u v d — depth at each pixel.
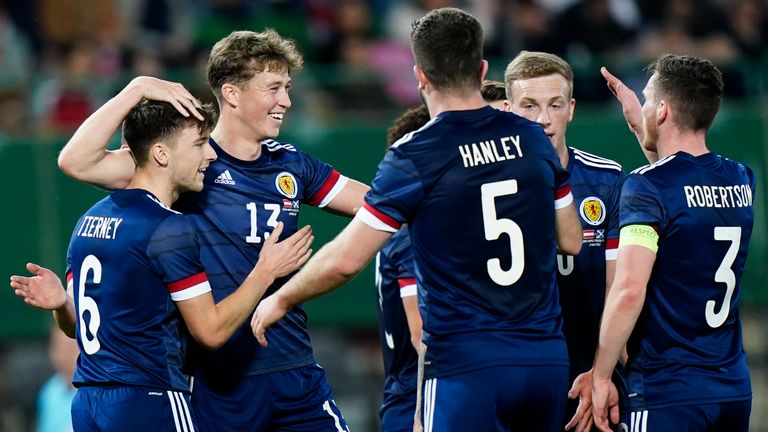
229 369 18.59
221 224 18.42
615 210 19.17
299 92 35.91
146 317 17.11
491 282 16.42
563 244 17.41
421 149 16.36
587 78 36.94
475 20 16.73
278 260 17.72
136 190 17.58
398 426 20.56
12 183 34.28
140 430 16.94
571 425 18.62
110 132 17.59
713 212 17.50
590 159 19.42
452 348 16.44
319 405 19.23
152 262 17.03
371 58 43.72
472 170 16.30
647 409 17.67
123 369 17.06
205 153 17.84
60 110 35.00
